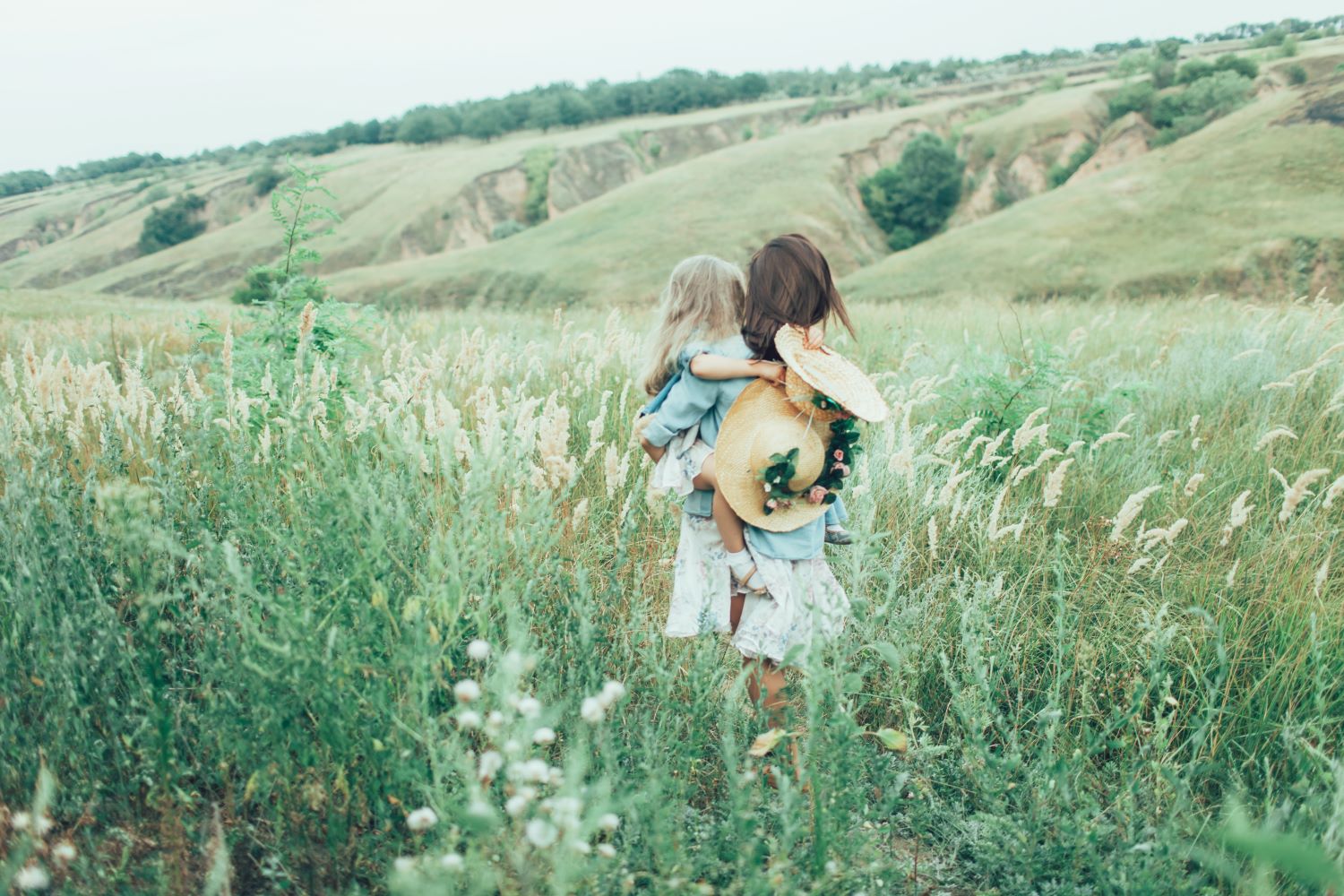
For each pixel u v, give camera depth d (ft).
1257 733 9.64
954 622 11.56
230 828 7.75
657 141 576.20
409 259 428.56
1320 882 3.58
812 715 7.38
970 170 362.12
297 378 10.80
